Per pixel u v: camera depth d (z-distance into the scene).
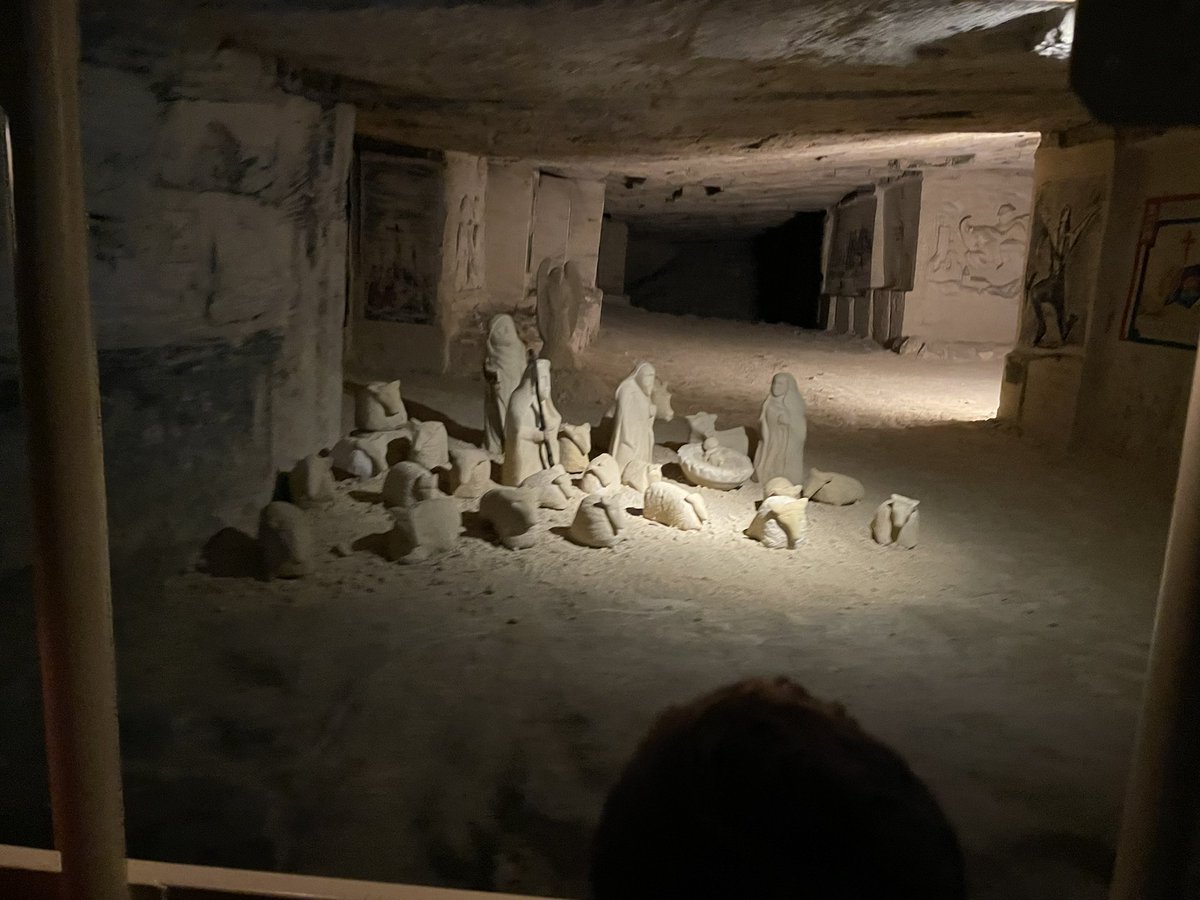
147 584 4.56
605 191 15.62
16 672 3.56
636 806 0.97
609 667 3.96
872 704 3.71
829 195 15.91
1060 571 5.45
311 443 6.49
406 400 8.92
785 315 20.03
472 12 4.20
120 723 3.36
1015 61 4.84
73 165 1.36
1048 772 3.26
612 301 18.47
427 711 3.54
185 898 1.63
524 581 4.91
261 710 3.50
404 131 8.75
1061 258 8.32
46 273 1.35
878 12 4.06
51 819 2.84
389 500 5.90
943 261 13.68
